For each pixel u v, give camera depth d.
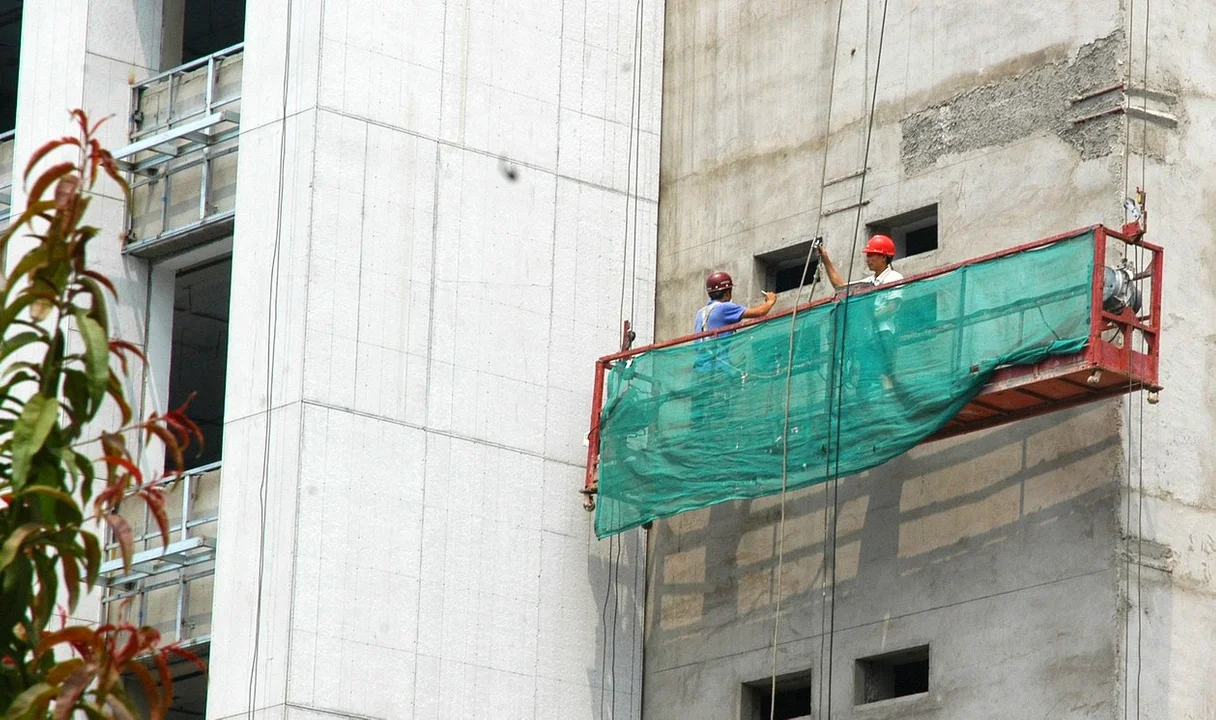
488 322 81.19
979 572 71.44
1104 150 70.31
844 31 81.19
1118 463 67.88
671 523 83.62
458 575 78.50
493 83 83.12
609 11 87.25
